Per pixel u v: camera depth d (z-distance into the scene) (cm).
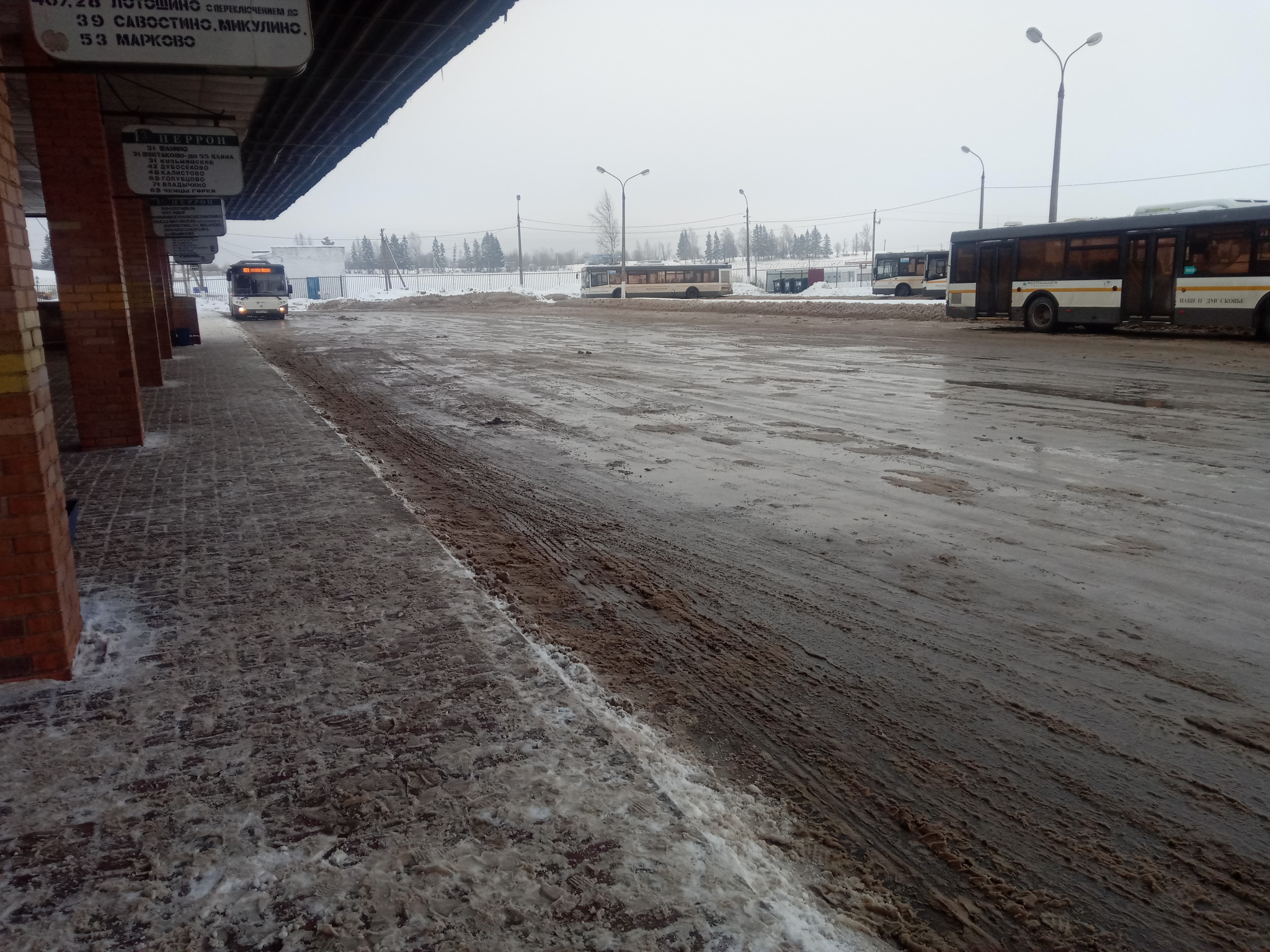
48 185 945
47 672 406
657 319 3866
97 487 793
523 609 522
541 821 297
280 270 4694
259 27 577
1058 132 3114
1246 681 422
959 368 1691
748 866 285
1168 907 278
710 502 765
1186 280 2147
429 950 240
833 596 540
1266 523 667
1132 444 950
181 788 319
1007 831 316
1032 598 529
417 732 356
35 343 410
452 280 11494
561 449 1022
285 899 260
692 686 427
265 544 614
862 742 376
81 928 249
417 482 866
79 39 555
